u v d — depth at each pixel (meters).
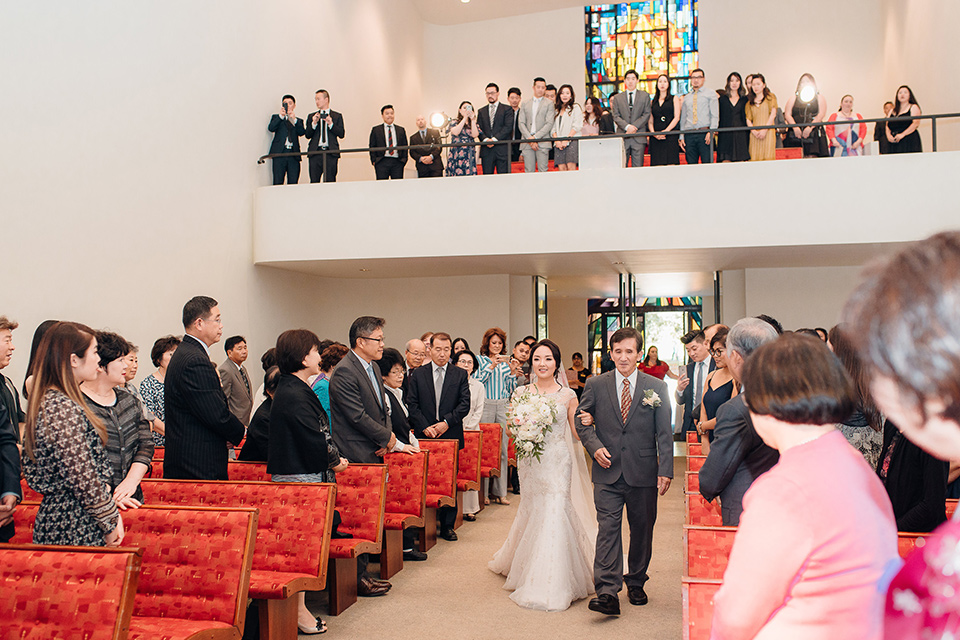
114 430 3.23
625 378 4.55
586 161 9.32
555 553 4.59
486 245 9.45
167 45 8.18
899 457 2.70
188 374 4.12
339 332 12.67
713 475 3.23
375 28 13.73
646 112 9.70
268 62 10.23
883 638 0.81
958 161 8.33
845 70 14.15
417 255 9.59
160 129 8.06
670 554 5.80
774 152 9.53
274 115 10.16
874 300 0.76
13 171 6.17
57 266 6.61
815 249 9.14
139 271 7.71
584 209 9.22
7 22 6.14
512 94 10.34
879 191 8.50
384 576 5.16
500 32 16.03
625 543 6.31
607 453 4.44
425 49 16.23
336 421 5.14
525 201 9.38
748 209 8.80
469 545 6.15
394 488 5.56
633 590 4.59
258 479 4.97
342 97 12.40
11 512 3.26
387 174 10.46
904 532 2.65
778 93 14.42
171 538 3.30
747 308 11.30
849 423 2.97
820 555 1.19
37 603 2.48
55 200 6.61
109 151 7.29
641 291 17.59
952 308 0.70
